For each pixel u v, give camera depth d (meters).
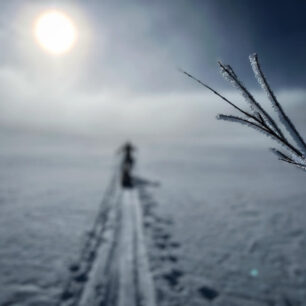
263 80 0.62
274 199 11.23
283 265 5.29
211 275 4.81
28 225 6.87
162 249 5.72
